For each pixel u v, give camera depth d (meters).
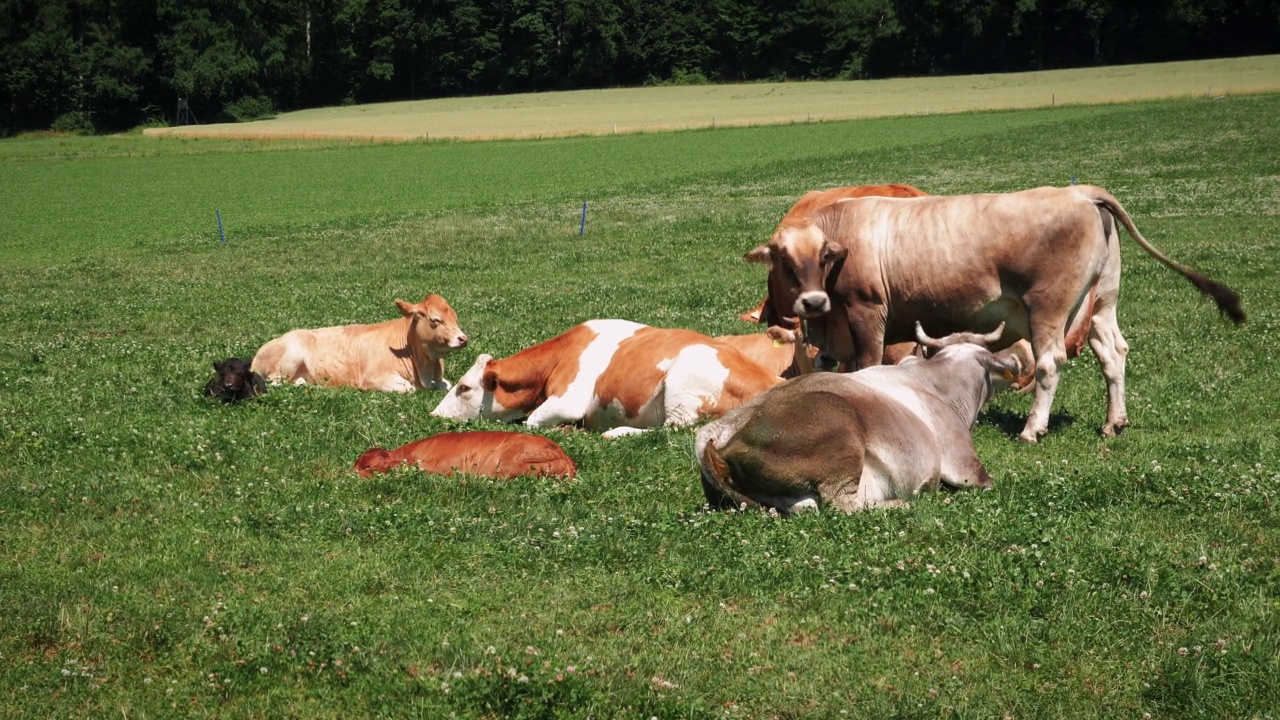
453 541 8.38
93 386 14.16
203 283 26.62
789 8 148.00
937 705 6.08
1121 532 8.20
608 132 89.50
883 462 8.72
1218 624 6.77
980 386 10.01
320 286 25.38
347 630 6.92
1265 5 121.00
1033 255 11.16
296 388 13.77
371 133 99.38
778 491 8.57
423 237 33.97
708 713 6.00
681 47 149.62
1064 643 6.68
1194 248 25.12
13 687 6.30
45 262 34.31
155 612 7.14
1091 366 14.80
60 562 8.09
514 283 25.03
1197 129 56.72
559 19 148.25
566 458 10.15
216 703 6.19
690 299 21.22
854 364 12.23
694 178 51.56
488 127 101.25
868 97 110.62
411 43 145.88
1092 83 104.06
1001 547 7.94
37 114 126.00
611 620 7.11
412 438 11.35
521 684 6.11
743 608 7.26
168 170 73.44
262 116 131.88
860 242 11.80
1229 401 12.72
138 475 10.05
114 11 127.44
